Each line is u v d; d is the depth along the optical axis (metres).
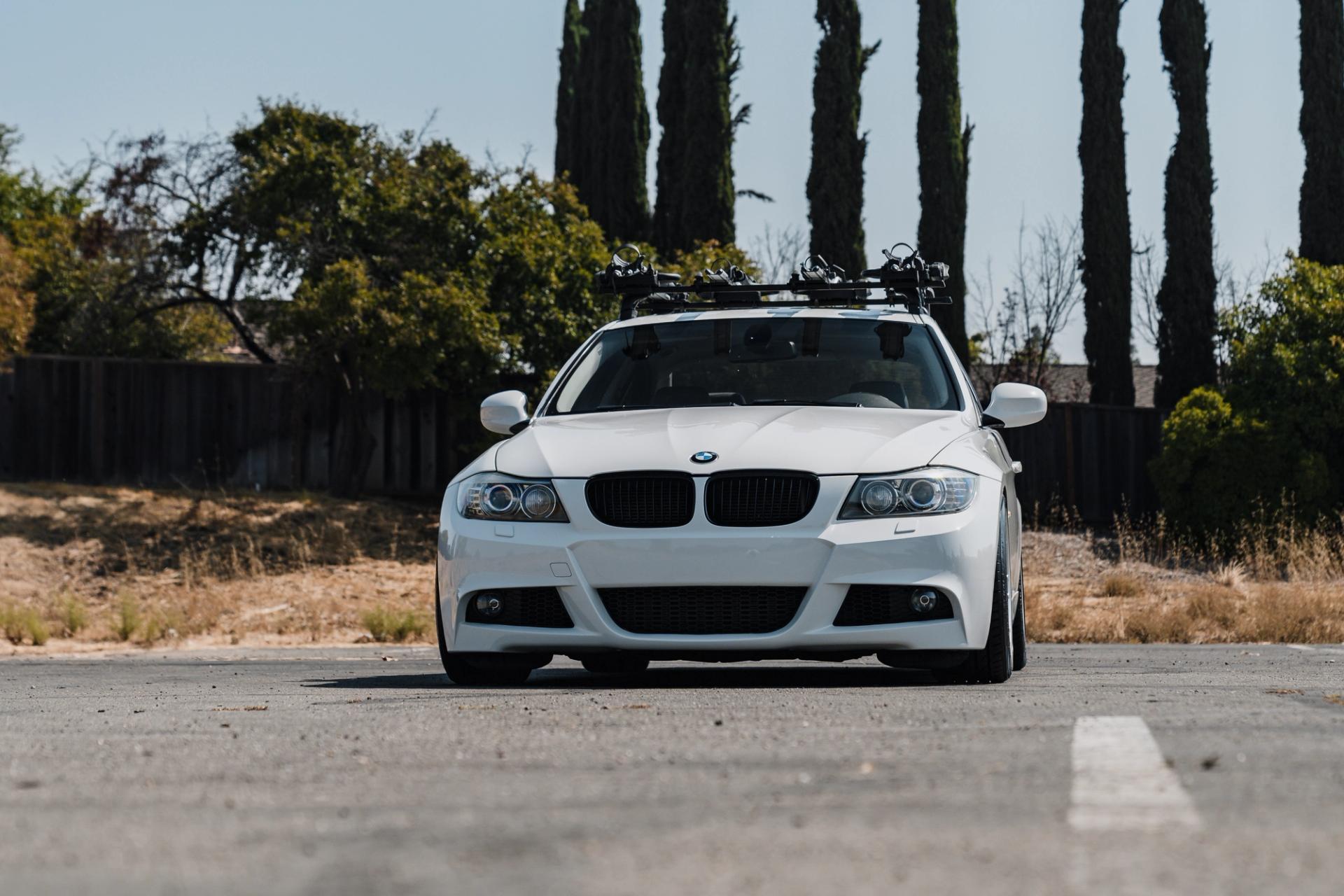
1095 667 7.76
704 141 36.62
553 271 29.06
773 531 6.13
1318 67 36.31
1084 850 2.13
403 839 2.30
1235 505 26.64
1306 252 36.56
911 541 6.15
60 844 2.34
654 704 4.85
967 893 1.84
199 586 21.92
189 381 29.02
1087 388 47.78
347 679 7.43
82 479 28.38
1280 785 2.78
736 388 7.47
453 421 30.20
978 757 3.24
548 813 2.55
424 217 27.39
